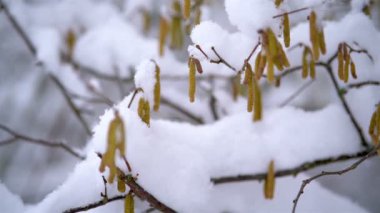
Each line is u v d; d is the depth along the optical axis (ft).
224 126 3.25
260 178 3.15
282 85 4.33
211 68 3.67
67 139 5.22
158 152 3.00
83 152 3.57
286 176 3.27
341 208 3.23
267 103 4.23
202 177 3.05
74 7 4.85
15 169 5.16
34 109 5.22
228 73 3.68
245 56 3.07
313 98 4.18
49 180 5.15
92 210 3.07
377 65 3.25
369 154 3.00
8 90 5.21
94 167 3.03
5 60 5.15
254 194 3.19
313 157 3.18
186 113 4.02
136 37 4.49
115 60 4.39
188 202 3.00
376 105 3.14
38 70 5.21
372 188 4.37
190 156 3.06
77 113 3.95
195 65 2.93
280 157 3.17
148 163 2.96
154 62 2.91
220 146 3.19
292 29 3.32
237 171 3.16
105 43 4.49
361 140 3.23
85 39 4.57
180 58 4.52
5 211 3.08
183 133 3.19
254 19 2.86
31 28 4.52
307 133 3.23
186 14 2.97
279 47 2.82
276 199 3.21
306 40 3.29
